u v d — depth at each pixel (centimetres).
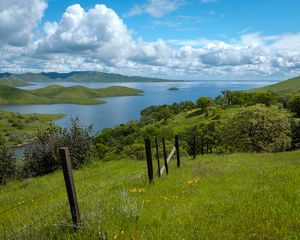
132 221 719
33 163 2358
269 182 1162
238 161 2142
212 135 10038
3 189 1847
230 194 1002
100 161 2761
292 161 1927
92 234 627
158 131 13862
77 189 1348
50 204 1052
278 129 5141
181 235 619
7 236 660
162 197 997
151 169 1291
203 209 828
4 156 2319
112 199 967
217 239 601
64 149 647
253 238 595
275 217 707
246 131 5216
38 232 651
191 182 1256
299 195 898
